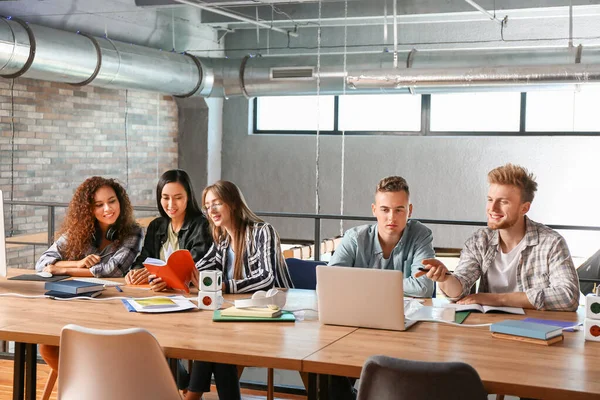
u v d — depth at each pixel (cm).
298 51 1027
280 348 257
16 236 820
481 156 982
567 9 831
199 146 1069
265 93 952
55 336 272
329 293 290
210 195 371
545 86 838
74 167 902
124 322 294
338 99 1042
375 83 857
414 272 353
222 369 347
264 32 1042
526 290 327
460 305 318
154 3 866
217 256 380
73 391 261
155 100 1031
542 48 827
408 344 263
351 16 881
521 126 968
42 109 853
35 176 847
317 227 519
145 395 254
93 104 927
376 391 225
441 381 217
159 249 420
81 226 408
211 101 1069
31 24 722
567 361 244
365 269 284
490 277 338
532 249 329
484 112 983
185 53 943
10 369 470
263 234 368
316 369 242
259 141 1082
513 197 324
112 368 254
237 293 355
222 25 1014
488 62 838
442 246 1001
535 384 220
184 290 359
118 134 970
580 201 946
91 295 343
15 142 820
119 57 812
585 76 786
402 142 1015
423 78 836
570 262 323
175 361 358
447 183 997
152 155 1032
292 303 330
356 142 1036
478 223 477
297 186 1064
